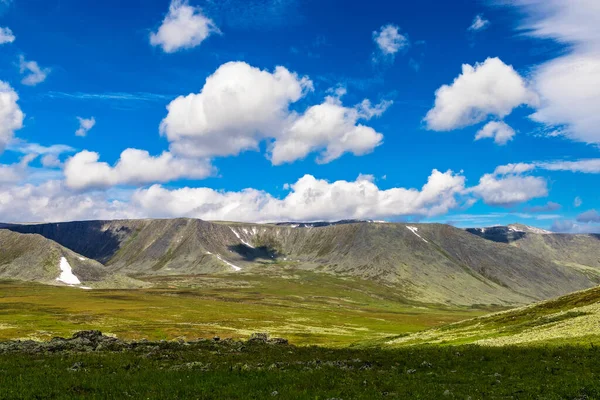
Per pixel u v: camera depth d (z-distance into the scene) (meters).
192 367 41.34
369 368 42.91
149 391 31.02
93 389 31.94
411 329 194.62
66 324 161.75
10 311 196.88
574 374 36.66
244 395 29.98
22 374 36.47
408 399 29.33
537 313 91.06
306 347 63.28
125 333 147.00
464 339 79.69
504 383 34.72
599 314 69.94
